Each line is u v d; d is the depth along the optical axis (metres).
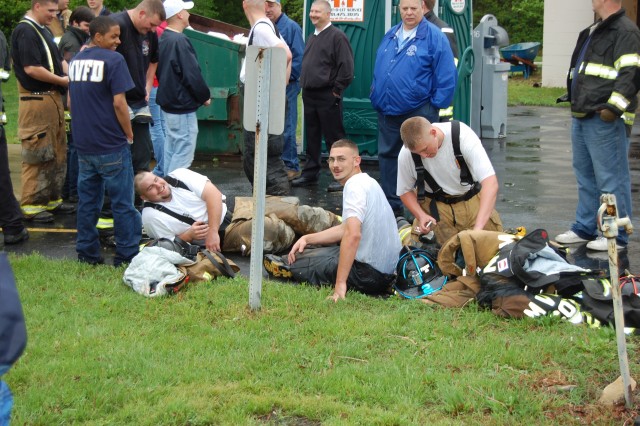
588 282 5.18
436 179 6.29
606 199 3.91
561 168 11.12
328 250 6.25
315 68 9.55
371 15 10.83
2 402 2.72
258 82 5.19
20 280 6.10
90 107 6.21
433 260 5.91
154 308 5.52
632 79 6.62
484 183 6.12
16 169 10.80
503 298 5.25
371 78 10.98
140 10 7.13
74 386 4.27
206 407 4.06
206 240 6.62
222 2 33.66
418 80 7.89
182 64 8.43
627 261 6.84
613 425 3.90
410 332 5.06
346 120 11.23
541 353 4.67
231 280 6.08
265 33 7.57
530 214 8.54
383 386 4.28
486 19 13.58
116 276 6.24
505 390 4.21
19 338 2.46
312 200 9.21
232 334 5.02
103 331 5.07
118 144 6.30
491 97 13.75
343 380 4.33
